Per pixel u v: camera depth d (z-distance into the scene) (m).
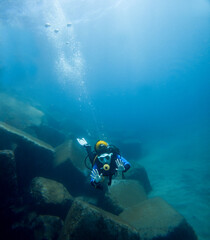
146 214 4.38
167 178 8.80
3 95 13.05
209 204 5.68
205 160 10.23
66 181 6.09
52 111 20.98
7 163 3.93
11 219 4.14
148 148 16.84
